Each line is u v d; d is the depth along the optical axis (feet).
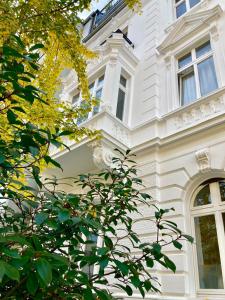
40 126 10.28
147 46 30.48
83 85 13.75
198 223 17.15
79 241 5.84
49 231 5.64
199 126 19.13
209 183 17.92
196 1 30.07
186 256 16.06
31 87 4.70
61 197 5.48
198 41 25.07
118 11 41.37
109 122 22.93
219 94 19.53
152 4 34.42
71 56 13.05
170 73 25.98
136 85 28.12
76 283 4.67
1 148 4.83
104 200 7.45
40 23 10.21
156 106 24.20
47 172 26.21
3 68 4.92
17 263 3.30
